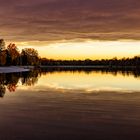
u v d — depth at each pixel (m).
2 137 10.93
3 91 28.22
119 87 33.56
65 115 15.33
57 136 11.12
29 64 167.00
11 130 11.98
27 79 49.84
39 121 13.74
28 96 24.11
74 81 45.28
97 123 13.36
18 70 108.06
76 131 11.86
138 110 16.92
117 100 21.52
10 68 109.44
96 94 25.86
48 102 20.39
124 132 11.73
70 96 24.22
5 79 49.00
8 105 18.86
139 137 11.05
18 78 52.97
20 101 20.94
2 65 119.69
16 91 28.33
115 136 11.16
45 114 15.55
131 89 30.94
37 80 47.41
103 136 11.17
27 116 15.01
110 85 36.75
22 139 10.68
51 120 13.98
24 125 12.89
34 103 19.86
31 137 10.96
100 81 45.12
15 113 15.86
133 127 12.58
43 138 10.83
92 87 33.66
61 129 12.20
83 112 16.20
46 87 33.44
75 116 15.02
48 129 12.16
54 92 27.56
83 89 30.97
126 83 40.19
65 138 10.87
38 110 16.86
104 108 17.70
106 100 21.56
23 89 30.58
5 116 14.98
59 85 36.78
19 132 11.66
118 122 13.56
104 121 13.79
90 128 12.37
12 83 39.53
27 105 18.92
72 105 18.95
